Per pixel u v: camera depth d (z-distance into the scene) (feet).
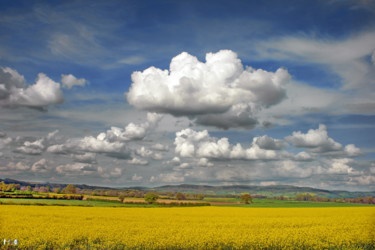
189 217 122.62
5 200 194.29
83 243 65.98
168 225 92.79
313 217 125.29
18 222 91.61
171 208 191.62
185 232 76.28
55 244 63.98
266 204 262.47
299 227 92.43
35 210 137.28
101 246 62.03
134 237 68.54
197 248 62.34
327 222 104.99
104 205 200.75
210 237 69.87
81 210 148.56
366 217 124.77
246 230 82.12
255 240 67.72
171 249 61.67
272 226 94.68
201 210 172.14
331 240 70.18
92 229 79.20
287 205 246.88
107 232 75.10
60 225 86.02
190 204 242.99
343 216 130.52
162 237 69.51
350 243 69.15
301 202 296.71
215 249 62.59
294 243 66.18
